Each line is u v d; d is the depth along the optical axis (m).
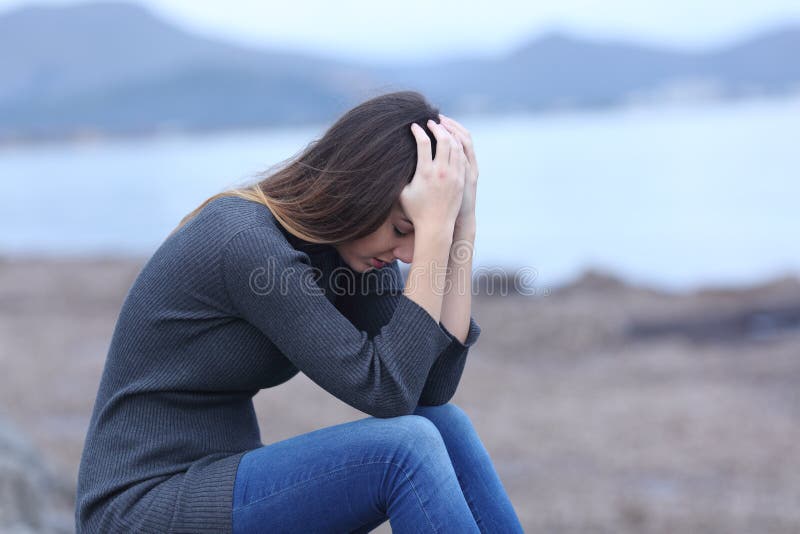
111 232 52.12
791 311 15.91
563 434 9.21
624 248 36.06
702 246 35.78
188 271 2.57
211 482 2.51
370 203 2.65
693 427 9.30
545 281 25.28
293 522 2.50
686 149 101.19
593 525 6.47
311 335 2.51
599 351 13.90
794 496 7.04
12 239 49.16
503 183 69.44
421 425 2.54
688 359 13.09
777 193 52.69
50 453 8.36
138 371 2.61
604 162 88.12
